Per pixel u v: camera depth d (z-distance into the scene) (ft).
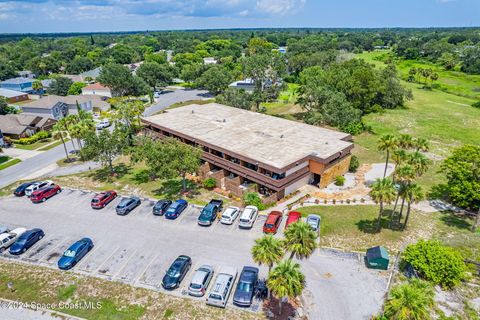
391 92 322.75
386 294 92.94
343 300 91.09
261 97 305.53
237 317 86.33
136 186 165.27
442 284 95.04
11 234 118.52
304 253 91.97
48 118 265.13
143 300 92.32
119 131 183.11
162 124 202.49
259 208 138.92
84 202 147.84
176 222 130.21
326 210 139.74
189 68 456.04
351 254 110.73
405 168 115.85
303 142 173.99
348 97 299.79
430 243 100.99
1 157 208.64
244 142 172.04
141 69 418.51
